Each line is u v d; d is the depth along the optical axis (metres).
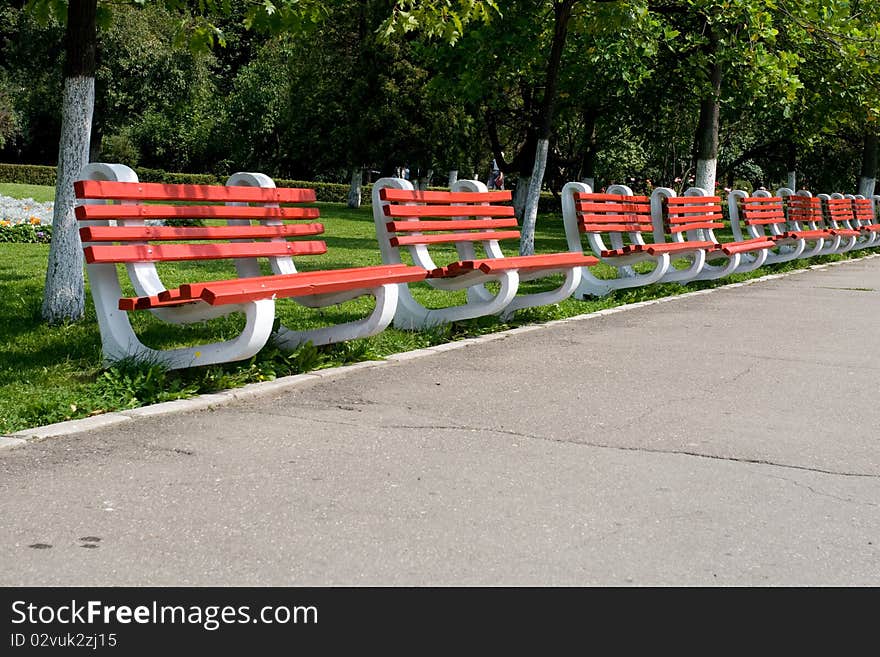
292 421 5.38
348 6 35.06
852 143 33.62
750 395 6.38
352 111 36.56
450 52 15.52
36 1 8.75
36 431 4.89
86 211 5.63
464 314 8.37
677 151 34.03
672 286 12.56
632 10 12.84
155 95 37.91
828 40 17.16
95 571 3.33
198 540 3.61
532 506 4.07
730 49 16.42
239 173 6.93
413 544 3.62
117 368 5.88
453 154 37.25
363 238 21.78
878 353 8.15
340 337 7.05
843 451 5.09
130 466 4.47
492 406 5.86
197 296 5.54
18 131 50.69
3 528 3.67
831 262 18.50
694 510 4.10
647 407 5.95
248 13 8.95
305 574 3.35
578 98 24.33
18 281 10.65
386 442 5.00
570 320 9.57
